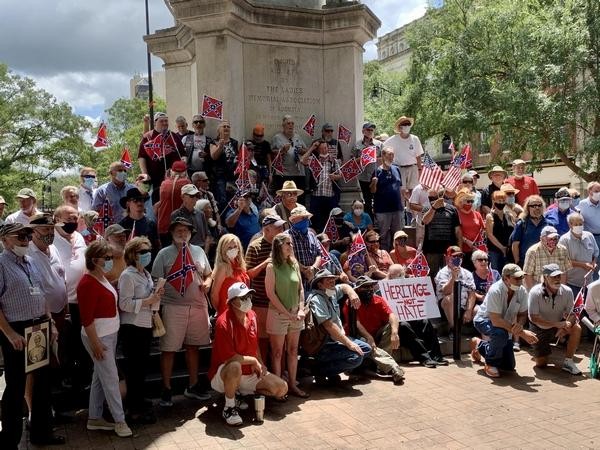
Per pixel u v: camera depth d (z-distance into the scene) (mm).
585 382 7250
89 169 8797
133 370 5738
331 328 6848
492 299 7520
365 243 9016
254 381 6086
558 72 18281
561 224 9781
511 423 5801
